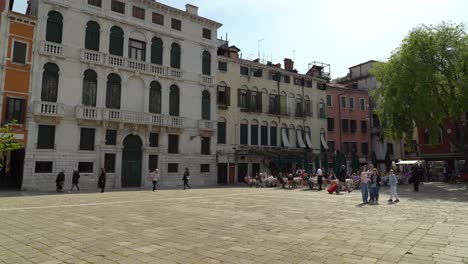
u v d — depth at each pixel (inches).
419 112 1029.8
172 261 234.8
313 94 1660.9
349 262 229.1
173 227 360.8
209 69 1327.5
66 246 279.0
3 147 493.7
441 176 1443.2
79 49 1004.6
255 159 1419.8
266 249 265.3
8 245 283.9
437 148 1435.8
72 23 1002.7
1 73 869.8
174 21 1244.5
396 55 1118.4
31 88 912.3
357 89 1834.4
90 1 1045.8
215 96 1328.7
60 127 952.9
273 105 1523.1
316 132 1641.2
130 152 1088.8
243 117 1416.1
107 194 797.2
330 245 277.3
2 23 885.8
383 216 434.0
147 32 1162.0
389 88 1105.4
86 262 234.7
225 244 282.7
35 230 345.4
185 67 1248.8
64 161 949.2
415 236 308.7
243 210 498.0
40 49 932.6
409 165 1517.0
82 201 630.5
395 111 1101.1
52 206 549.3
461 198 669.9
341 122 1734.7
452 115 1071.0
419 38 1069.8
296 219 412.5
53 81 959.0
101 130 1024.2
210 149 1289.4
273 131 1514.5
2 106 864.3
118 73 1077.8
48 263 233.1
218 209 510.6
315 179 1023.6
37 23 940.0
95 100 1029.2
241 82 1428.4
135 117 1083.9
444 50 1054.4
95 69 1034.1
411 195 746.8
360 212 472.4
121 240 299.0
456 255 243.8
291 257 242.5
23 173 880.3
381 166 1797.5
